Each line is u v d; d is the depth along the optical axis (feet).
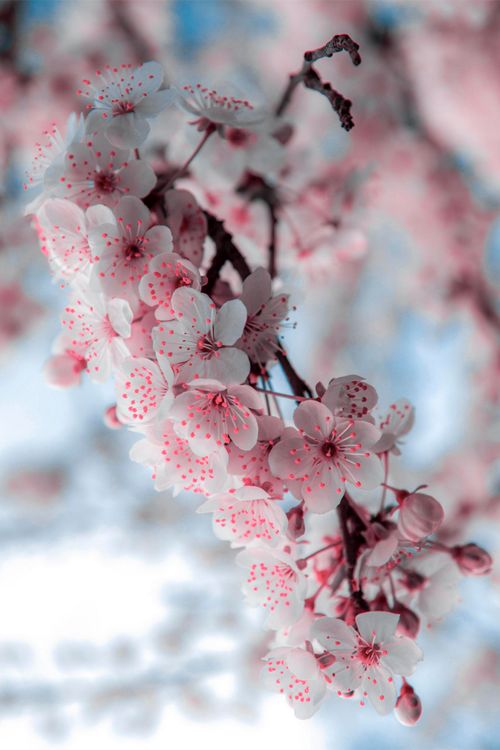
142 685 3.56
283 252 1.91
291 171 2.02
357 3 3.46
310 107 3.55
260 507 1.47
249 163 1.77
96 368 1.52
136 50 3.40
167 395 1.45
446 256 3.50
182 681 3.55
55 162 1.55
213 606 3.79
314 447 1.46
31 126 3.00
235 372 1.45
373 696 1.45
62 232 1.53
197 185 1.79
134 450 1.49
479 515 3.34
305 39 3.73
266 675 1.48
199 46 3.91
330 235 1.92
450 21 3.30
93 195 1.54
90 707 3.55
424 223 3.47
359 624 1.44
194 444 1.45
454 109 3.35
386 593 1.54
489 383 3.47
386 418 1.57
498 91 3.23
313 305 4.26
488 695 3.77
